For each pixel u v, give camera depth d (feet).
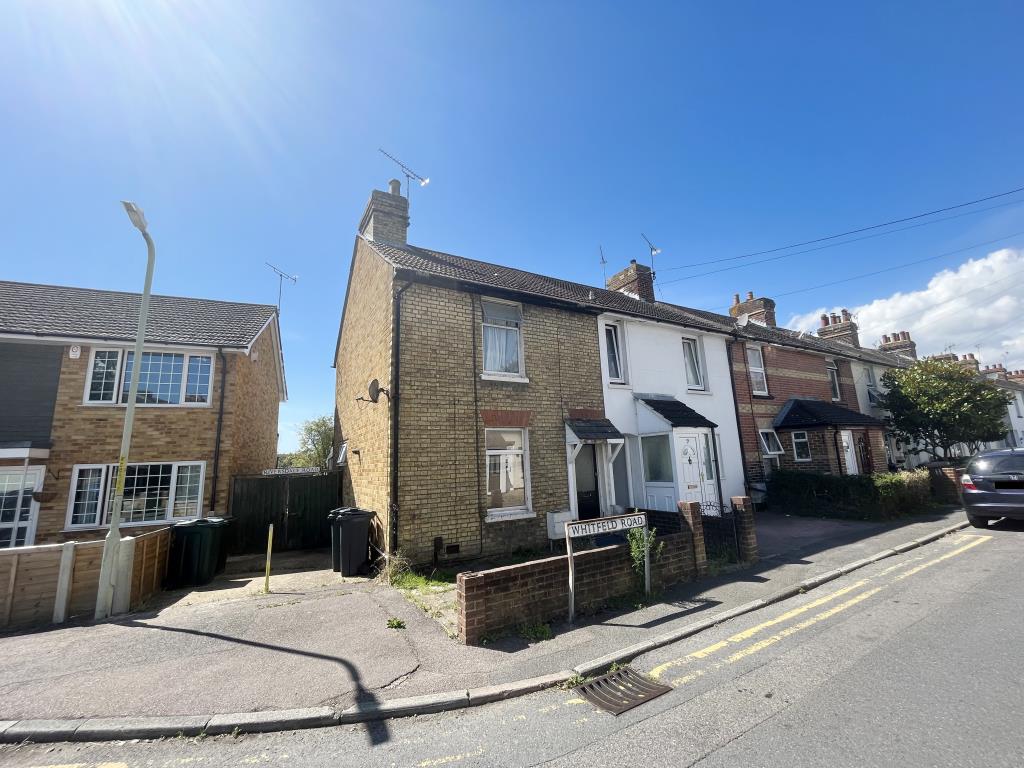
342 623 19.15
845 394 66.90
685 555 23.79
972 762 9.67
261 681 14.25
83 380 38.34
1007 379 109.09
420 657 15.74
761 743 10.68
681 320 47.24
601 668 14.79
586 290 51.98
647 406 40.06
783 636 16.85
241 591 26.13
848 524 38.04
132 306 47.14
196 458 40.42
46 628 20.47
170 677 14.64
